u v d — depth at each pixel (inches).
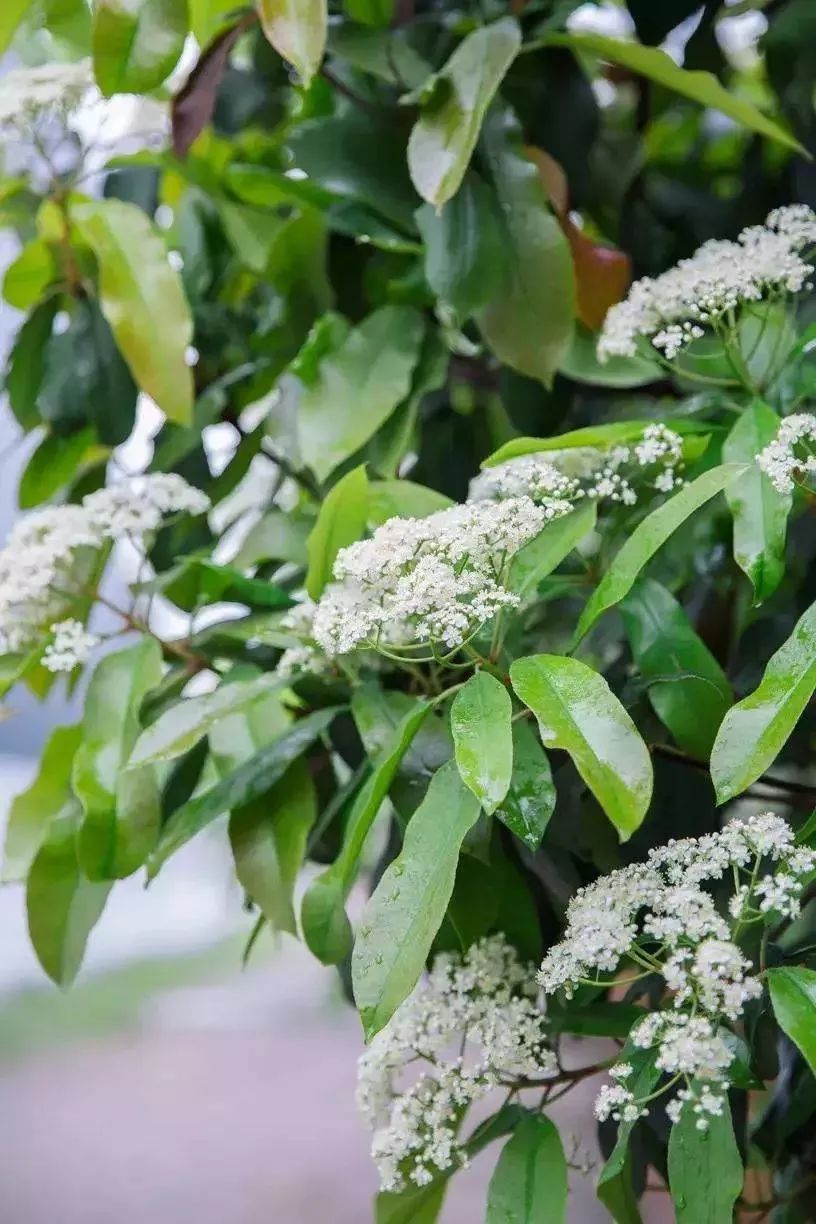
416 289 52.5
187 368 52.0
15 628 49.9
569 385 53.1
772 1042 46.6
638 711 48.0
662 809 47.8
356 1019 67.6
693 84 50.1
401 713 47.1
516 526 44.3
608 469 46.5
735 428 45.8
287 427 52.9
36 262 56.4
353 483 46.5
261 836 48.3
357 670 48.7
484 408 56.3
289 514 52.1
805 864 42.4
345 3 53.3
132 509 50.1
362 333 52.1
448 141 48.8
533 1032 45.2
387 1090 46.3
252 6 52.0
